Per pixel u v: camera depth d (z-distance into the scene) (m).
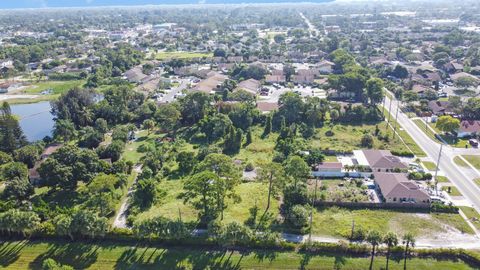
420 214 101.44
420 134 155.25
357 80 197.25
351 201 106.00
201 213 101.44
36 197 111.81
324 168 122.25
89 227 88.81
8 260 86.06
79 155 117.50
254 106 180.12
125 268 83.62
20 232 93.00
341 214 101.81
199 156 133.75
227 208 104.25
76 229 89.25
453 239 91.31
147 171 119.44
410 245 87.50
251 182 119.19
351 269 82.44
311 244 87.75
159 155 131.62
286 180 105.25
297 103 168.62
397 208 104.06
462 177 120.25
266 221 98.50
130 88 198.50
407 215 101.06
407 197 104.56
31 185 111.50
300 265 83.69
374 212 102.69
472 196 109.50
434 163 130.12
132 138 158.38
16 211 92.25
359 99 199.38
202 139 155.12
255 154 139.88
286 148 137.62
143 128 169.62
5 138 139.38
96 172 117.56
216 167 102.88
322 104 174.12
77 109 171.88
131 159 137.62
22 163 120.88
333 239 91.75
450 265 82.88
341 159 134.12
